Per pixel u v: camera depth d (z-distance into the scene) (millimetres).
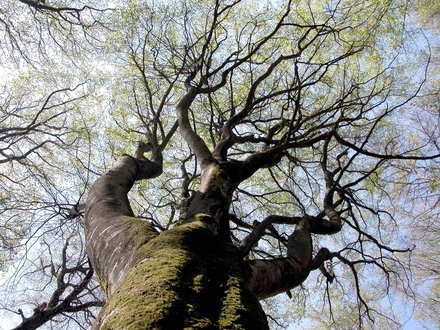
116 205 3871
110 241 3125
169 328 1708
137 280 2172
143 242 2824
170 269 2248
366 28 10383
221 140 6352
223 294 2236
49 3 12484
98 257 3156
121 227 3219
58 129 11398
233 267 2713
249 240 4672
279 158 7094
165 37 10773
